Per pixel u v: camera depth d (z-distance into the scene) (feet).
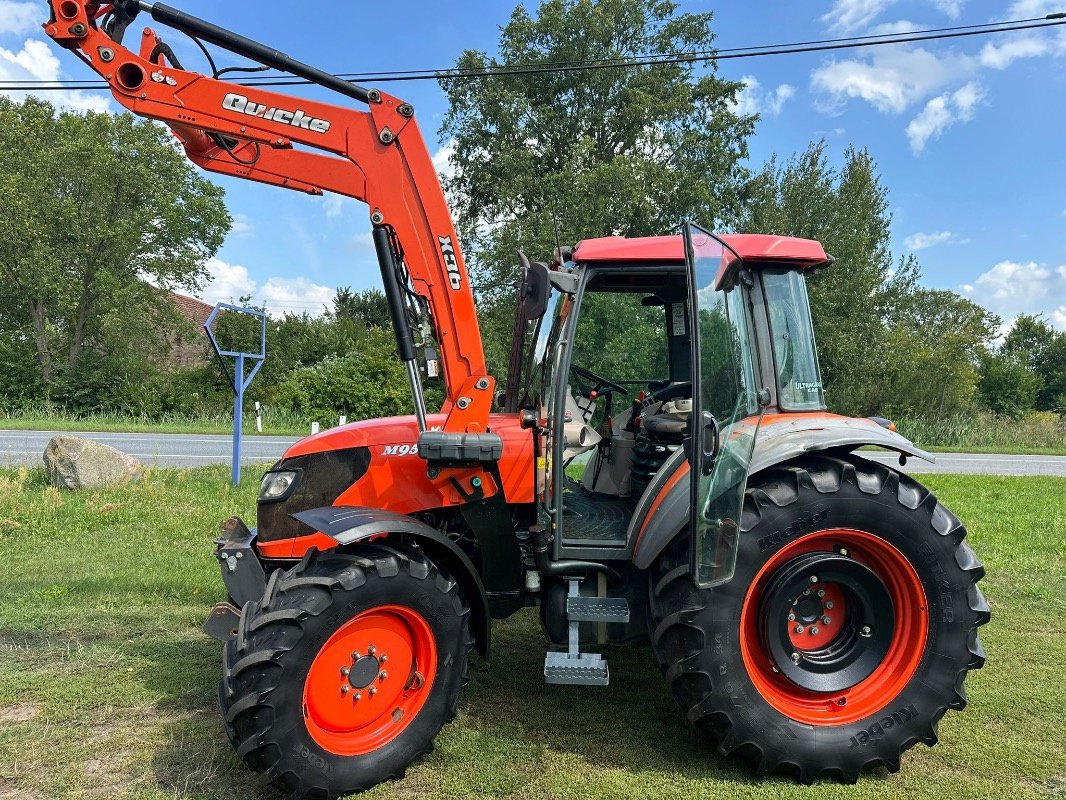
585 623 9.89
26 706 10.30
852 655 9.17
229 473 29.17
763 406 9.86
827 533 8.88
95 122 83.15
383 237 9.61
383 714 8.63
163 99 9.29
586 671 9.01
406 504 9.94
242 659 7.68
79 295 81.87
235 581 9.82
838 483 8.88
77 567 16.57
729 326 8.93
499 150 67.82
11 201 77.87
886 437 9.27
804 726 8.63
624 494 11.69
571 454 10.37
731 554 8.43
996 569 17.51
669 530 8.98
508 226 57.16
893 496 8.89
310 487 9.99
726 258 9.02
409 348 9.73
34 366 78.33
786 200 66.80
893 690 8.89
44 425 58.03
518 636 13.55
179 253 89.35
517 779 8.54
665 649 8.87
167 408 73.20
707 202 65.57
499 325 20.29
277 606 8.00
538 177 67.41
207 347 87.35
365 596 8.19
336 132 9.51
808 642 9.32
